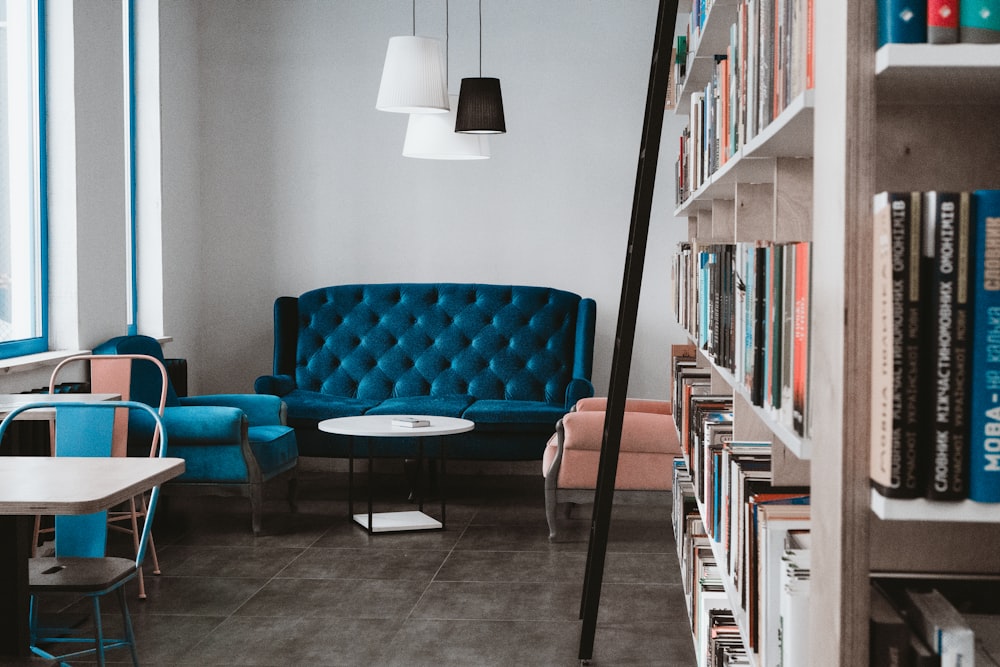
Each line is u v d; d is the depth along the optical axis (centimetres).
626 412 535
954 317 95
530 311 678
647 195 326
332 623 384
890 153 135
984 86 115
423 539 512
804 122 137
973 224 95
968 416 96
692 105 327
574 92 698
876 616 107
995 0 100
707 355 263
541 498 618
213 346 720
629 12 693
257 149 713
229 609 401
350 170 711
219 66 711
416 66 513
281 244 716
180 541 507
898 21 101
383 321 687
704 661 247
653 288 701
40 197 530
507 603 409
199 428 516
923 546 138
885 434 98
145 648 357
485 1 698
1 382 473
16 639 261
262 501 557
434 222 710
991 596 122
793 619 137
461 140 580
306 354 686
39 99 528
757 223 222
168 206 657
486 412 606
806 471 183
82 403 311
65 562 299
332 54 707
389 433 510
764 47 170
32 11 526
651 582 439
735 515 198
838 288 104
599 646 362
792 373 137
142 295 645
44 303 533
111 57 579
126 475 256
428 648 358
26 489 238
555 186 703
